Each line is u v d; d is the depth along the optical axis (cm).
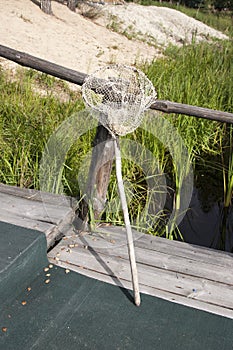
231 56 750
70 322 212
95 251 269
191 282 246
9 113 435
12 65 607
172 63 710
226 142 506
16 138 391
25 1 938
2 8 841
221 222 396
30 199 302
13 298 225
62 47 777
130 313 220
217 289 242
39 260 244
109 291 235
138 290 223
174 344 204
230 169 404
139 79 237
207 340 207
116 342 204
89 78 238
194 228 384
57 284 238
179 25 1401
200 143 493
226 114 264
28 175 361
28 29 795
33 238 241
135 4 1465
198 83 551
